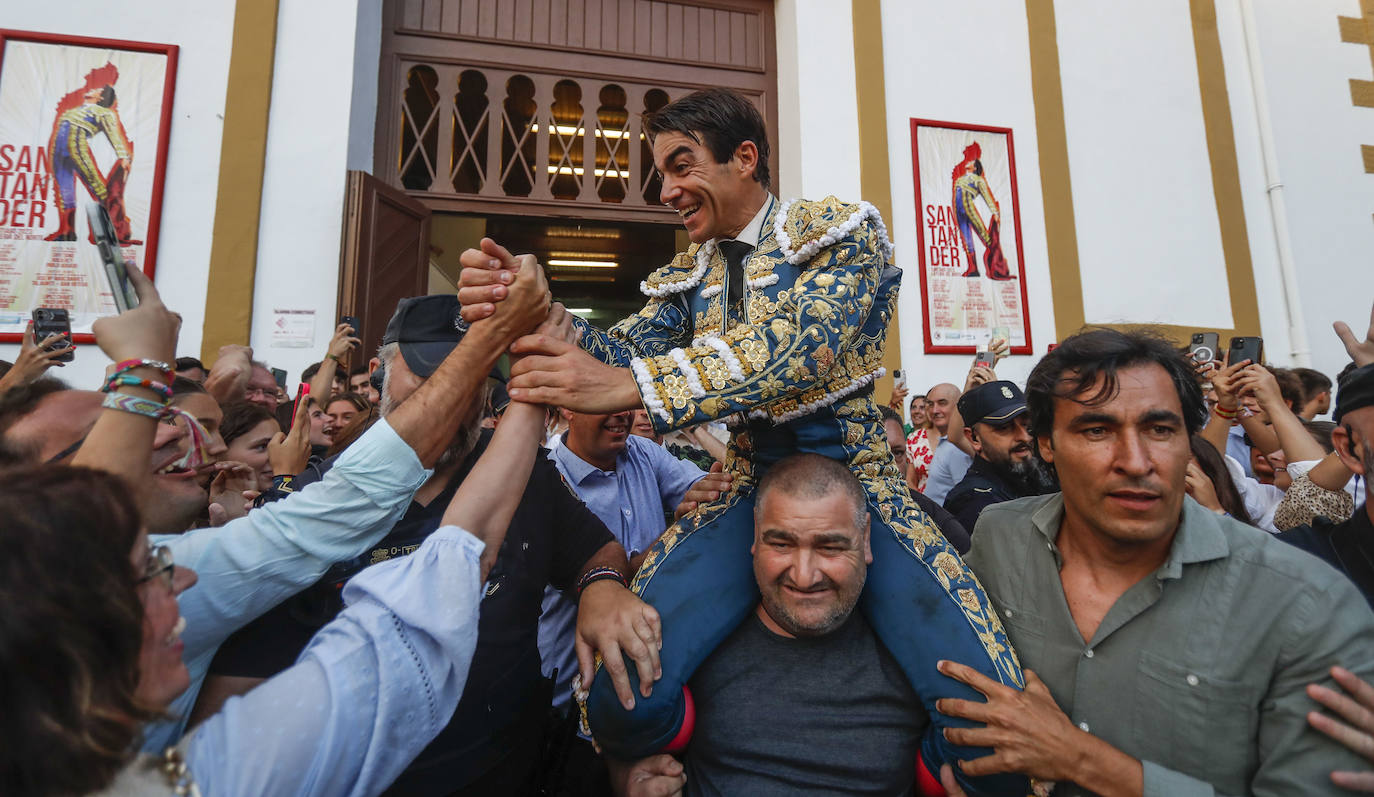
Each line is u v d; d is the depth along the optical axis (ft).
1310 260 18.63
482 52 15.98
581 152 16.66
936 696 3.94
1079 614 4.16
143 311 3.20
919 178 16.76
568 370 3.72
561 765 5.16
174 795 2.20
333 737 2.56
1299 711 3.37
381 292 13.85
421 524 4.45
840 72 16.72
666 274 5.25
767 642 4.46
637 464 7.44
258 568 3.26
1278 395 7.37
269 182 13.51
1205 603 3.74
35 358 6.63
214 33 13.60
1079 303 17.15
